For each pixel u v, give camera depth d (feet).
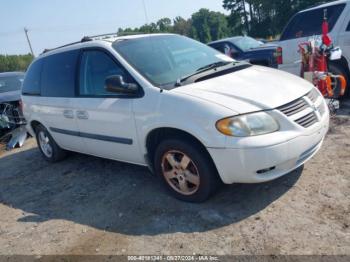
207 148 10.85
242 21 200.75
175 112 11.43
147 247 10.53
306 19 22.65
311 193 11.69
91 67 14.88
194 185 12.10
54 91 17.06
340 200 11.05
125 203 13.41
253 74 13.16
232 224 10.85
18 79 33.32
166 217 11.87
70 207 14.12
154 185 14.37
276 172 10.89
